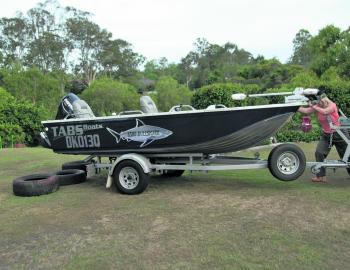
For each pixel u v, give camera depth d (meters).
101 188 7.96
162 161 7.68
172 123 7.04
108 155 7.71
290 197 6.57
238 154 11.12
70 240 5.05
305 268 4.02
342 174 8.38
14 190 7.48
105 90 35.22
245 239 4.81
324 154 7.70
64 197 7.24
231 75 66.62
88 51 67.75
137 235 5.11
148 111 7.95
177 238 4.94
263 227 5.19
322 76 29.52
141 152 7.43
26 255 4.64
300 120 15.12
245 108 6.70
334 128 7.29
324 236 4.83
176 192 7.34
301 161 6.83
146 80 71.88
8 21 61.06
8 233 5.39
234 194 6.96
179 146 7.14
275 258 4.26
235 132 6.85
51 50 60.59
